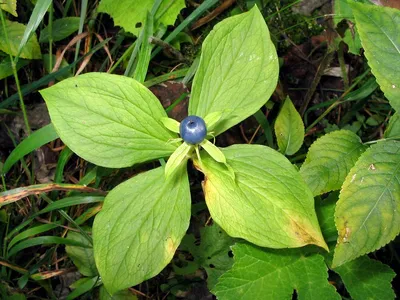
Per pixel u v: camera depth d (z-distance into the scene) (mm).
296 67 333
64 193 292
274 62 205
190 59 320
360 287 214
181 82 298
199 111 210
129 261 194
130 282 192
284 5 327
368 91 282
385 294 211
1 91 314
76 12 329
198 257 269
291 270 211
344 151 217
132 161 202
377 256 290
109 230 198
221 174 199
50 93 193
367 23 182
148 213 200
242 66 208
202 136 180
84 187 240
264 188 194
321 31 327
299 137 259
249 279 205
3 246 264
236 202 194
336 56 331
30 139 236
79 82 196
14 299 262
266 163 200
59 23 312
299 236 187
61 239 253
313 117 332
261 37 206
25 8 316
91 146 197
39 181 300
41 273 269
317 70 326
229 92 209
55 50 323
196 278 289
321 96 334
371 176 177
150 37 257
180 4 285
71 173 304
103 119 198
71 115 194
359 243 170
